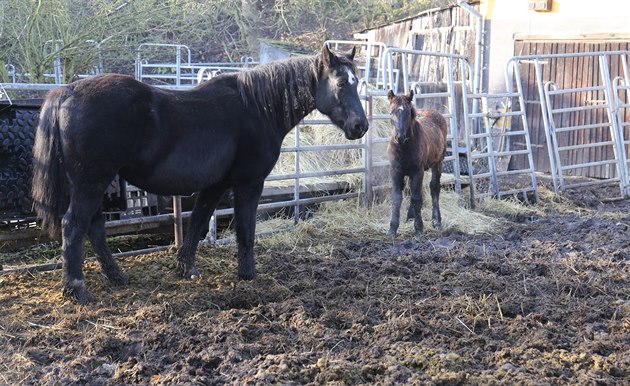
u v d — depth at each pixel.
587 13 11.83
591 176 11.95
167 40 15.00
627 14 11.38
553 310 4.62
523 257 6.20
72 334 4.05
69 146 4.31
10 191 5.13
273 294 4.88
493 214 8.47
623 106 10.05
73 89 4.38
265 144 4.99
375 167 8.24
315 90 5.08
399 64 15.15
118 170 4.50
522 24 12.65
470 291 5.05
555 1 12.19
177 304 4.55
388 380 3.47
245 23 18.61
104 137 4.29
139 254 6.00
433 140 7.31
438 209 7.60
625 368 3.69
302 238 6.89
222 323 4.22
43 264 5.44
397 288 5.09
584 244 6.71
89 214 4.48
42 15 10.17
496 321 4.43
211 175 4.78
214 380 3.48
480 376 3.55
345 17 20.22
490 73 13.15
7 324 4.13
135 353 3.84
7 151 5.08
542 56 9.56
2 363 3.63
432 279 5.36
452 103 8.83
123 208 5.74
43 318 4.27
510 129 12.80
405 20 15.02
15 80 11.59
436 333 4.18
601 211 8.77
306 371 3.55
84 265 5.49
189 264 5.32
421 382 3.44
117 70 16.30
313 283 5.16
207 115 4.70
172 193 4.77
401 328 4.16
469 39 13.52
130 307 4.51
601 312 4.62
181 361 3.68
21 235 5.52
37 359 3.72
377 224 7.54
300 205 7.73
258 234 6.91
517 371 3.60
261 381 3.40
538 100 12.48
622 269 5.77
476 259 6.08
